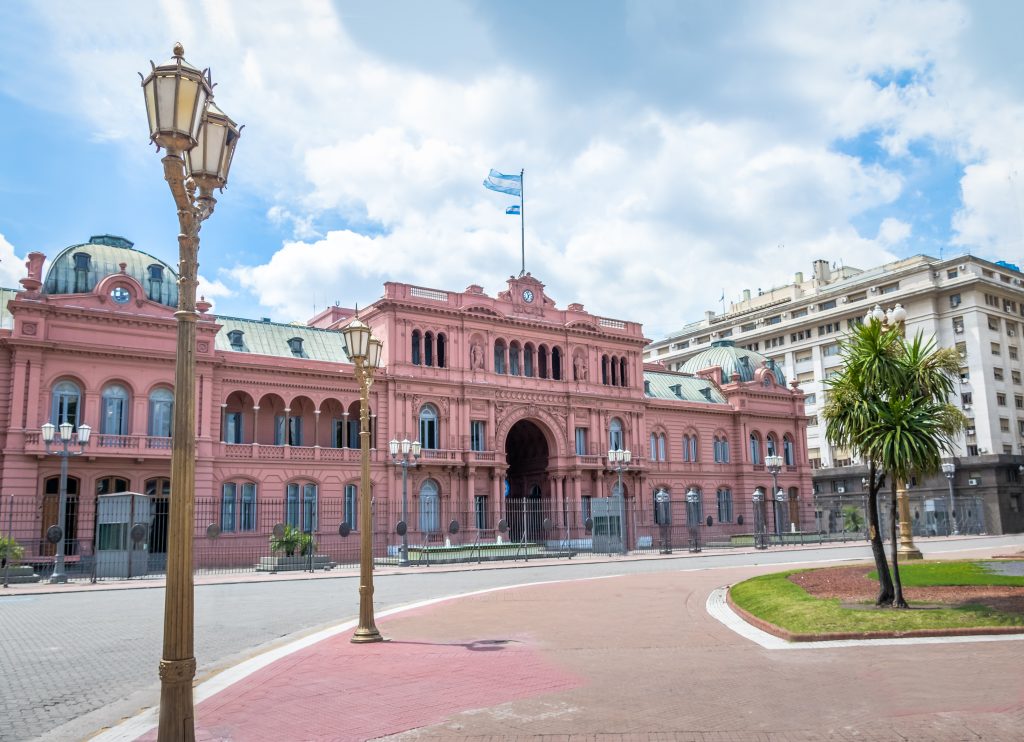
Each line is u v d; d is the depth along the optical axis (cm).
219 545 5425
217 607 2823
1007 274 11219
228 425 5909
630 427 7762
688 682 1426
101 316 5138
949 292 10756
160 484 5288
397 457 5334
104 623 2408
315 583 3891
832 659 1591
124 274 5281
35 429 4819
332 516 5991
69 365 5031
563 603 2752
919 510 10012
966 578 2686
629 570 4484
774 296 14250
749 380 9344
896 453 2070
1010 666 1454
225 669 1662
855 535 8081
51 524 4906
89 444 4962
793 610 2127
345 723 1218
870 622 1909
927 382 2373
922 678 1384
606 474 7519
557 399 7262
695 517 8300
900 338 2520
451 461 6456
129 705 1380
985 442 10162
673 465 8269
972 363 10431
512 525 7562
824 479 11075
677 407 8394
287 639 2083
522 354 7169
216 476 5547
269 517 5731
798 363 12625
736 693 1329
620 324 7938
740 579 3509
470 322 6812
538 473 7488
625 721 1182
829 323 12175
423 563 5197
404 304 6462
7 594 3438
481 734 1138
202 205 1019
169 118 927
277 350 6250
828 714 1179
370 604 2002
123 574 4334
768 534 7431
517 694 1374
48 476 4916
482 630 2138
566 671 1559
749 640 1878
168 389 5406
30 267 5044
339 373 6188
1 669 1691
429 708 1295
